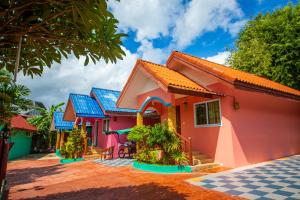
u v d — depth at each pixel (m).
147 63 11.36
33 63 4.00
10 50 3.68
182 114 11.62
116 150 16.19
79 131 16.73
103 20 3.38
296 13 15.74
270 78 16.95
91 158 15.89
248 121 9.67
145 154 9.85
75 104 16.53
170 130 9.04
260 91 9.34
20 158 20.75
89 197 5.96
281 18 16.34
